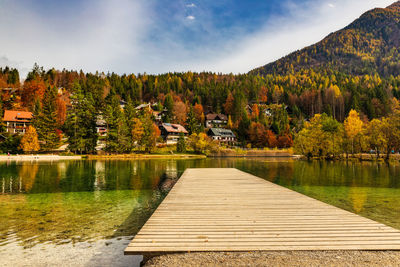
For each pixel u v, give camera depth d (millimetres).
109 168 34312
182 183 14531
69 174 26656
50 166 36594
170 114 122562
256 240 5332
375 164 40344
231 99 145375
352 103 116562
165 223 6520
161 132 92625
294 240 5332
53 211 11164
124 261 6145
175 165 41062
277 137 94938
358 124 53344
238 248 4934
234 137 104812
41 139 59625
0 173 27047
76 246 7082
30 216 10281
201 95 165875
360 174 26109
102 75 188750
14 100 89625
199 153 79188
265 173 28141
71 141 60281
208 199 9734
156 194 15547
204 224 6422
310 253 4809
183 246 5016
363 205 12188
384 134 46312
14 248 6910
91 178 23422
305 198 9883
